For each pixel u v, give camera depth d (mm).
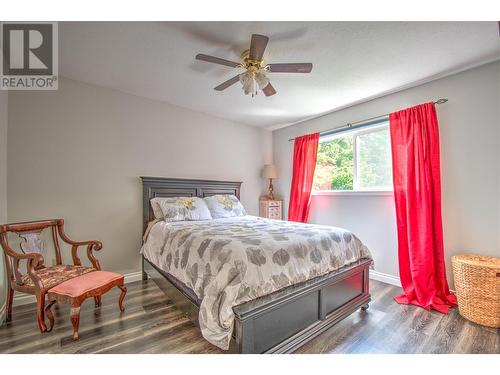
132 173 2961
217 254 1594
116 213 2834
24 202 2287
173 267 2035
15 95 2268
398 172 2670
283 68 1886
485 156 2186
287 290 1593
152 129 3127
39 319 1730
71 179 2545
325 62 2180
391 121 2750
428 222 2354
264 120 4004
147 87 2768
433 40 1847
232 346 1373
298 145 3975
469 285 1956
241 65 1938
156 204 2904
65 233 2494
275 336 1480
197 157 3586
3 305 2014
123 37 1837
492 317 1854
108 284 1910
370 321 1981
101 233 2729
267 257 1589
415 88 2662
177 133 3365
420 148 2465
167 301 2318
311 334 1653
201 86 2740
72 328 1823
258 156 4426
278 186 4512
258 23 1679
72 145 2553
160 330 1800
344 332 1815
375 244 3008
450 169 2383
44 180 2393
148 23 1681
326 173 3764
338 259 2002
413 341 1698
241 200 4168
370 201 3072
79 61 2195
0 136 2064
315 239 1942
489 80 2170
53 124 2447
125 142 2908
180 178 3365
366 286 2221
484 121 2193
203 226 2395
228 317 1326
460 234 2316
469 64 2199
